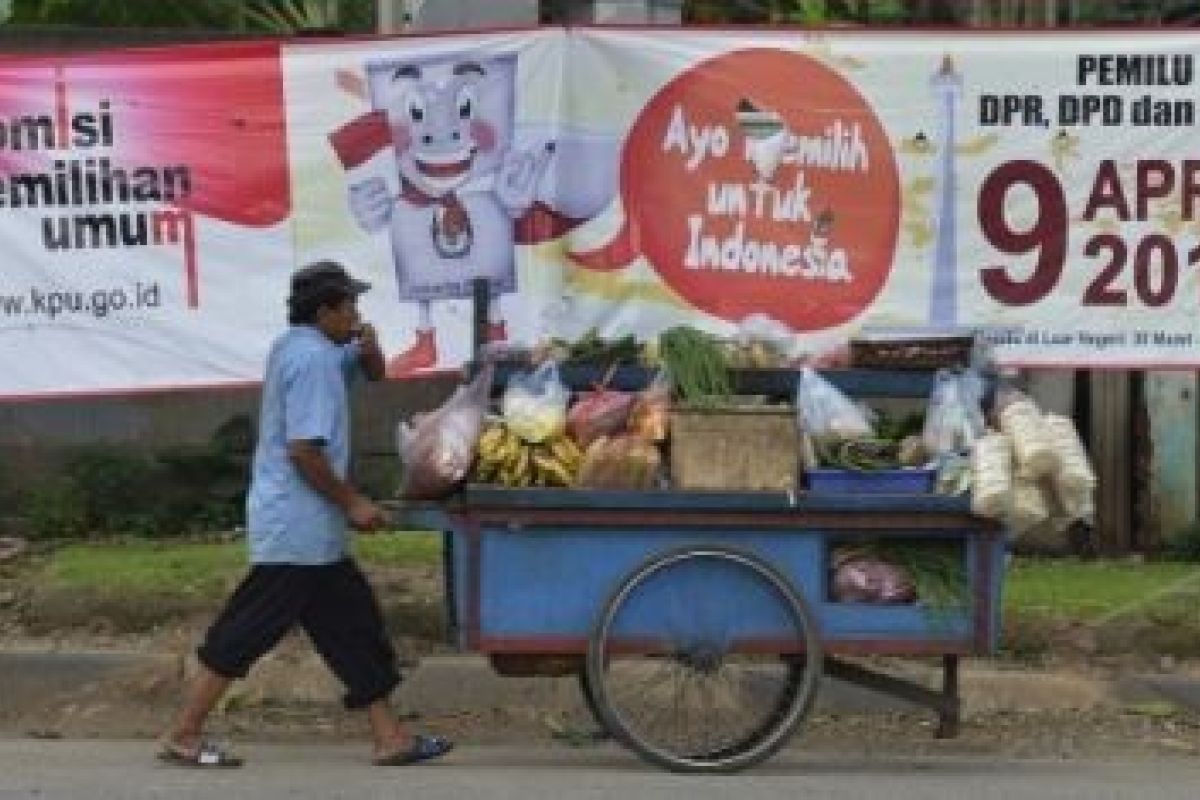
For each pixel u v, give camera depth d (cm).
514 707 1261
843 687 1258
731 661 1120
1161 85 1373
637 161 1380
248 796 979
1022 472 1070
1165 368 1390
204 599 1343
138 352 1370
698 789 1016
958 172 1382
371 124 1375
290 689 1259
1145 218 1383
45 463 1572
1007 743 1210
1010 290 1388
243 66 1363
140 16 1998
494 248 1383
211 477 1580
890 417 1145
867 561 1087
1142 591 1389
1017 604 1348
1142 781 1081
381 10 1838
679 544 1072
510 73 1375
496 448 1070
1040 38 1373
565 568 1070
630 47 1375
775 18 2025
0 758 1109
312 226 1375
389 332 1382
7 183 1351
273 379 1058
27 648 1307
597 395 1104
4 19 2097
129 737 1212
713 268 1384
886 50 1377
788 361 1166
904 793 1022
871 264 1384
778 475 1078
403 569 1406
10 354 1359
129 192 1361
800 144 1380
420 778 1041
